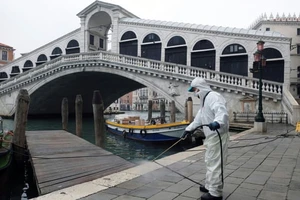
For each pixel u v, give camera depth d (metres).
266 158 6.29
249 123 16.81
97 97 10.50
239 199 3.42
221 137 3.36
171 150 13.89
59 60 28.75
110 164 6.91
